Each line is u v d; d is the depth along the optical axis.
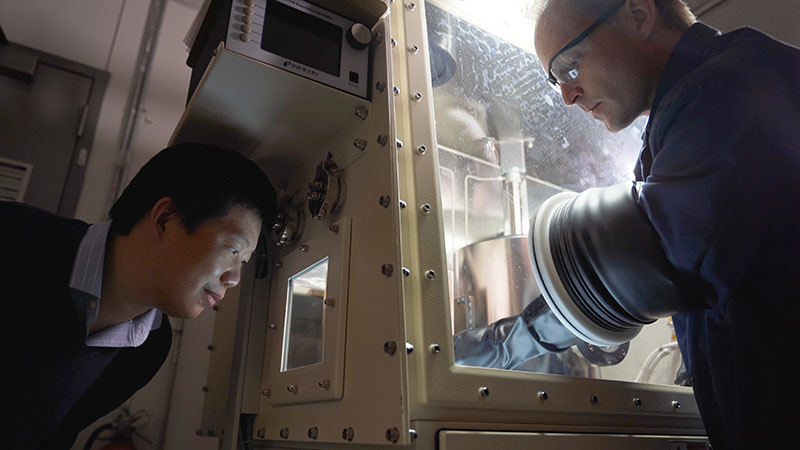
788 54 0.65
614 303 0.75
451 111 1.07
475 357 0.82
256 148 0.92
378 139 0.74
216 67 0.69
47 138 1.62
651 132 0.75
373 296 0.66
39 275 0.68
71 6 1.78
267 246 1.02
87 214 1.60
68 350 0.73
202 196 0.71
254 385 0.94
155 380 1.53
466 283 0.95
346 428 0.65
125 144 1.71
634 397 0.80
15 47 1.63
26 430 0.75
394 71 0.86
